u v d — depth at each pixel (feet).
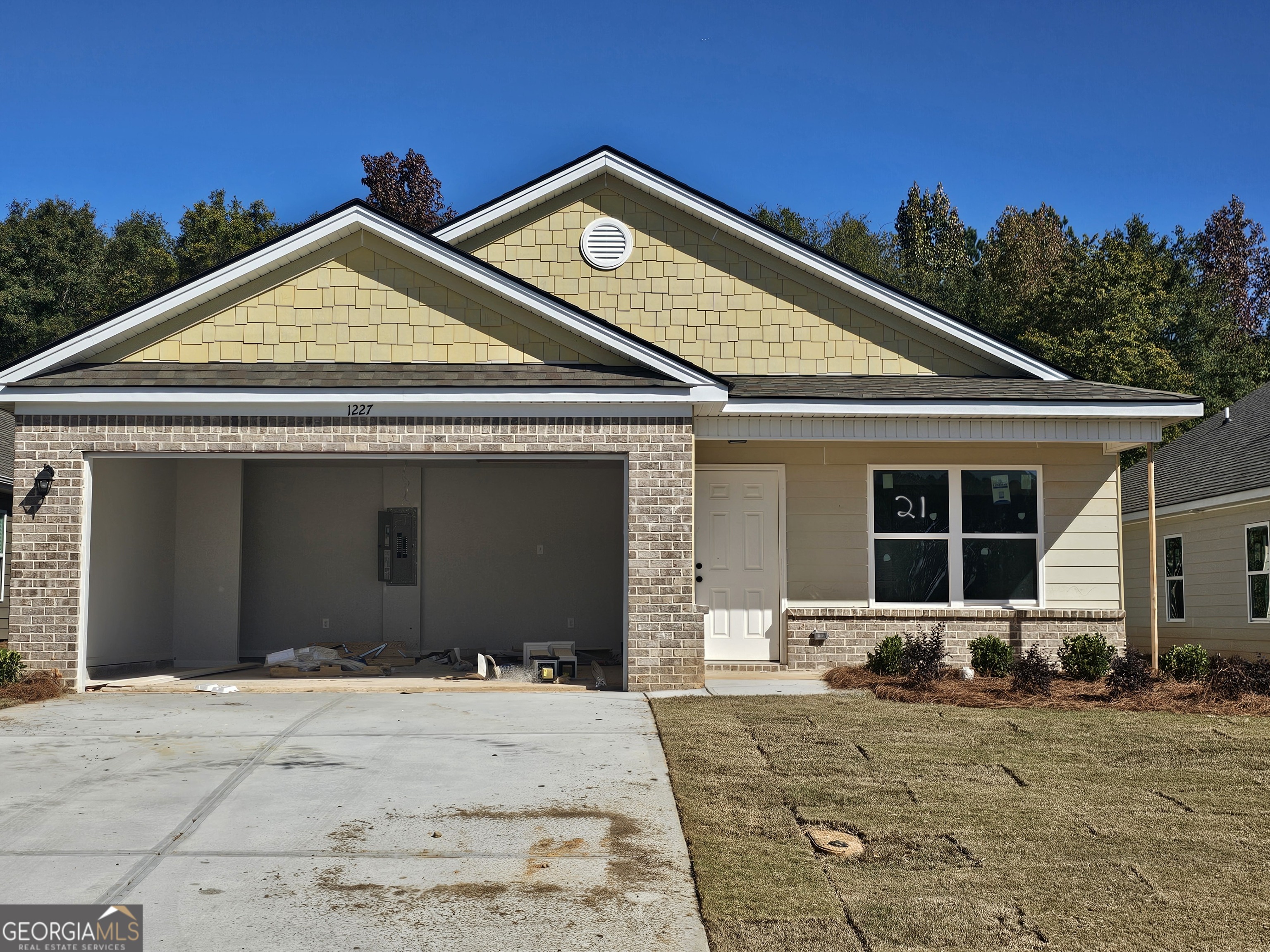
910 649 42.78
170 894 19.44
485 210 50.65
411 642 58.29
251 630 57.88
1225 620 58.49
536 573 59.57
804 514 48.11
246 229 143.74
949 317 50.03
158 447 40.60
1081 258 145.89
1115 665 40.47
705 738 31.35
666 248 51.08
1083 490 48.44
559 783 26.61
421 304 42.83
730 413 43.42
